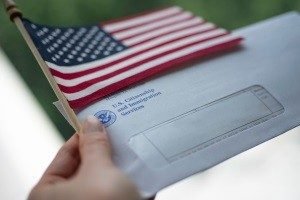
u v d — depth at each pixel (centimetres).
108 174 56
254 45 84
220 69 78
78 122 67
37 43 77
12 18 81
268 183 92
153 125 67
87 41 83
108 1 133
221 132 67
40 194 58
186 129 67
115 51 82
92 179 55
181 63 80
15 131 102
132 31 88
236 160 97
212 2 133
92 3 133
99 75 76
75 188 55
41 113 106
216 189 93
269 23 90
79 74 75
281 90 74
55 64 75
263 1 131
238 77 76
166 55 81
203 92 73
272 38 85
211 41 84
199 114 69
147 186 60
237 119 69
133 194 55
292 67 78
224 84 75
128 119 68
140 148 64
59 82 73
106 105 71
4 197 95
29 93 111
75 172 63
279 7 129
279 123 69
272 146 98
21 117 105
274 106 71
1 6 130
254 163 96
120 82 75
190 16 94
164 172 61
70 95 71
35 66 117
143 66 78
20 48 122
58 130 103
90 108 71
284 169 94
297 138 98
